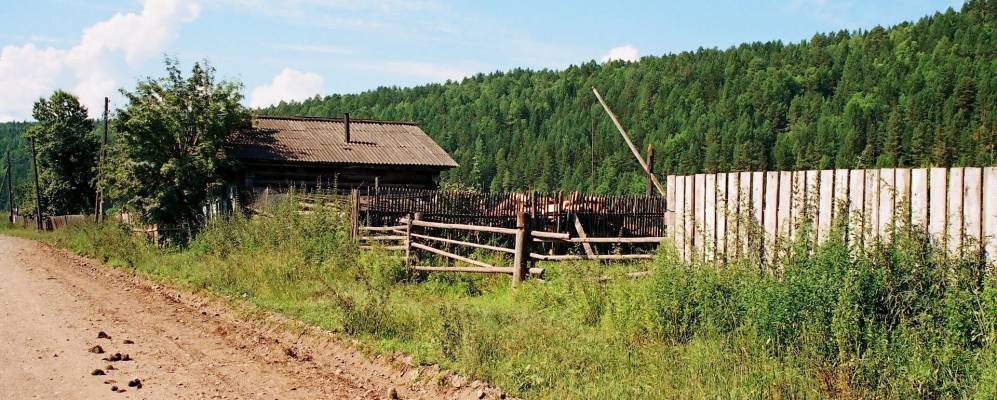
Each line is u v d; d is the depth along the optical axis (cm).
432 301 1107
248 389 700
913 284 631
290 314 1018
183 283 1391
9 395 671
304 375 752
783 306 666
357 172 2695
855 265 654
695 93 16138
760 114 14488
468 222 1695
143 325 1025
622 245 1719
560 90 19512
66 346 880
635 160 12975
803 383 587
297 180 2612
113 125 2306
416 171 2791
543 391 626
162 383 719
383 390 696
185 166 2269
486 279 1260
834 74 16088
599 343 773
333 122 3098
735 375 620
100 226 2391
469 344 737
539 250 1659
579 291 952
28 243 3250
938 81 12719
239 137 2688
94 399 661
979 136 9769
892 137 10700
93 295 1333
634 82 18000
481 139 16862
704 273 788
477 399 632
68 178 5316
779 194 830
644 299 802
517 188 14188
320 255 1429
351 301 918
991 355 525
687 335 765
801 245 711
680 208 1002
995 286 564
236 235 1653
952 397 546
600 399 596
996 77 11812
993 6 15762
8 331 977
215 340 923
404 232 1515
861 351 618
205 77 2456
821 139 11738
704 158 13050
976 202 637
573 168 13888
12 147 15238
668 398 589
